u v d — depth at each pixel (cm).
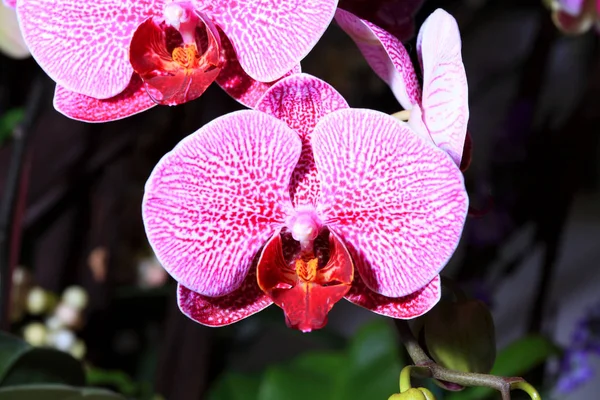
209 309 56
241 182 55
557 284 151
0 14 65
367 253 56
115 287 96
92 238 90
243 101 56
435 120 57
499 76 110
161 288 98
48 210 86
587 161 88
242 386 85
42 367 67
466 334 58
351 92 95
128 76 57
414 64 62
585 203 148
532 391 54
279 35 56
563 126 88
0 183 80
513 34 129
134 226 99
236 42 56
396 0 60
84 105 57
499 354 78
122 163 88
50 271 90
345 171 55
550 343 79
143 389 90
